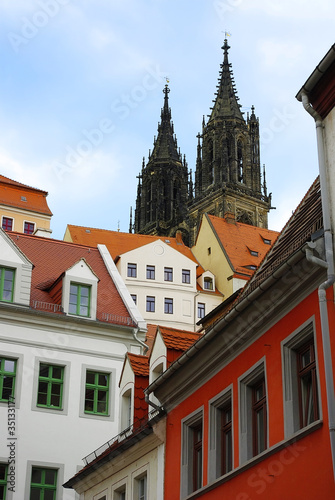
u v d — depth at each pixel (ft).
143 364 99.86
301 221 75.10
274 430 63.00
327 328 57.26
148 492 84.33
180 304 262.88
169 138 488.02
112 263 143.33
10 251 124.57
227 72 460.55
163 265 266.16
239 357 71.36
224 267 278.87
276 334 65.62
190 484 77.92
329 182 61.98
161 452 83.46
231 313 68.54
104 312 129.29
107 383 122.52
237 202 414.00
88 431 117.91
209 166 434.30
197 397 78.54
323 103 63.87
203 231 295.89
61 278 127.65
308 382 61.57
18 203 243.60
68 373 120.37
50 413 116.98
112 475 93.20
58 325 122.83
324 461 55.77
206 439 75.00
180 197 467.52
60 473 113.80
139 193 479.41
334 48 60.08
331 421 54.75
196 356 76.59
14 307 120.57
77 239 287.48
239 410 69.31
